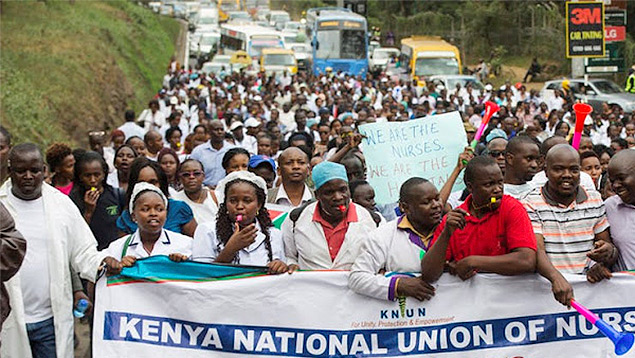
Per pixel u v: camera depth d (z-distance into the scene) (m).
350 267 6.96
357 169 9.65
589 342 6.68
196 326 6.74
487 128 15.52
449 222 5.95
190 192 9.59
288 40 62.28
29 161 6.85
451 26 69.19
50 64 33.69
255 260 7.16
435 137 9.05
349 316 6.66
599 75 45.91
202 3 85.75
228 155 10.25
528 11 63.91
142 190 7.39
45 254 6.92
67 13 45.25
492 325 6.62
